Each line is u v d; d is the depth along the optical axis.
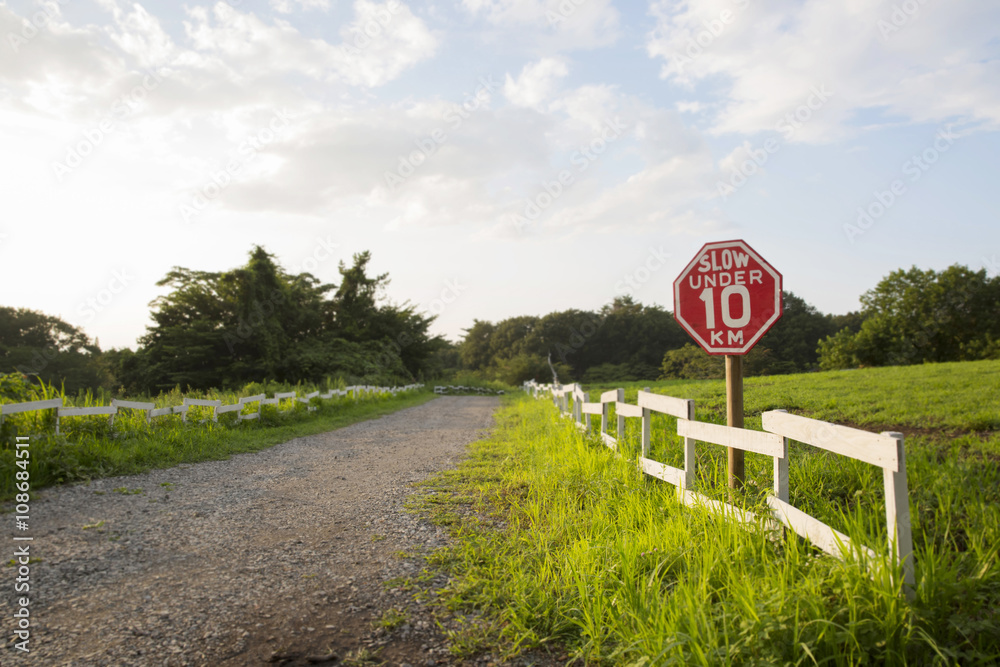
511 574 3.83
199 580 3.85
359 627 3.16
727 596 3.04
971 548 3.07
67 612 3.30
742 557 3.38
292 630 3.12
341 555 4.38
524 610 3.20
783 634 2.47
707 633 2.56
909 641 2.38
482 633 3.08
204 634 3.05
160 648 2.89
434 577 3.91
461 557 4.26
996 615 2.51
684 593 2.99
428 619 3.27
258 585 3.76
